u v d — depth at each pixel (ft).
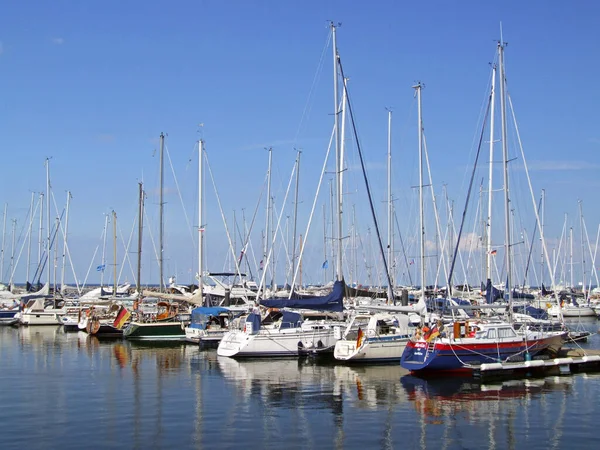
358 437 64.90
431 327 104.99
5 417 72.13
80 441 62.80
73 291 276.62
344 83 136.67
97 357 122.93
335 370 105.09
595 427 68.80
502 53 118.01
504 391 87.35
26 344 146.10
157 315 160.97
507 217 114.52
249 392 86.63
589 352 113.70
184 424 69.41
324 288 197.88
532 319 125.49
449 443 63.16
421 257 134.41
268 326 124.88
